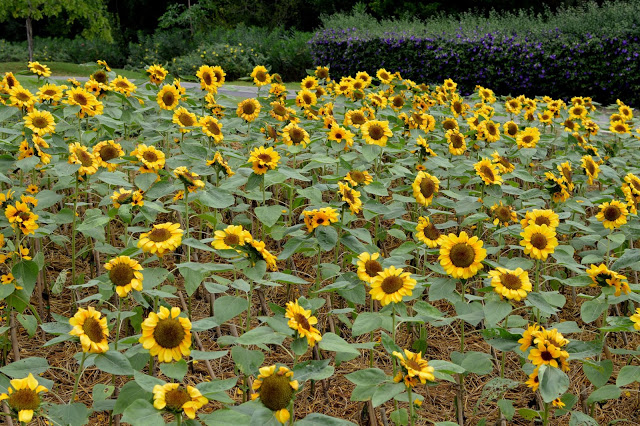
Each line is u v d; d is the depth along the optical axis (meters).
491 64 14.73
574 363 3.61
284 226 4.01
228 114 5.53
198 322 2.45
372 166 5.01
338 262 4.37
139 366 2.61
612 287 2.92
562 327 2.88
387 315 2.72
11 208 3.06
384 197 5.26
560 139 5.77
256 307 3.86
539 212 3.45
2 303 3.51
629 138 6.30
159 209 3.21
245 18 27.28
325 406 3.15
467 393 3.31
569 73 13.95
